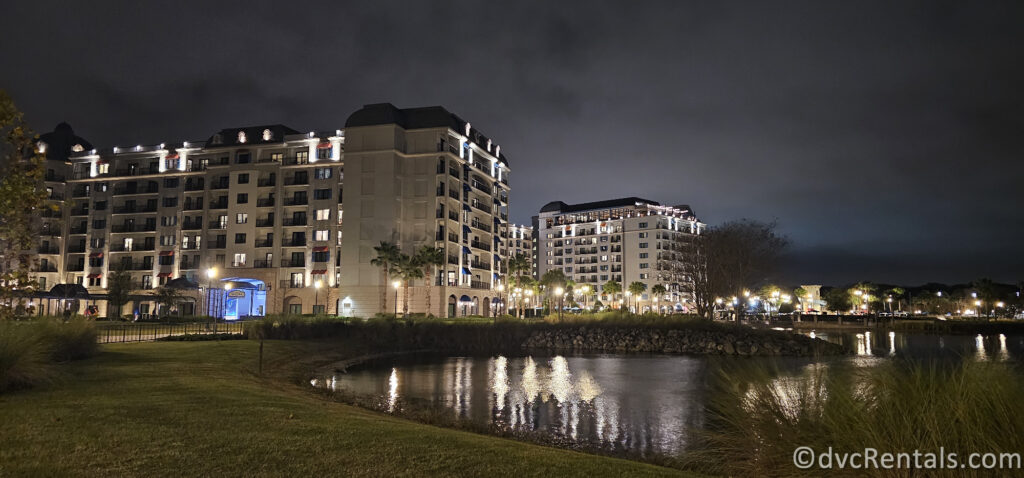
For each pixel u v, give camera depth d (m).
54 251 95.62
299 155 90.06
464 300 89.69
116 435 9.82
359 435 10.44
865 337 79.12
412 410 20.80
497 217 105.88
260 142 90.88
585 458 9.72
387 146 85.12
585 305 174.50
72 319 24.16
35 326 20.19
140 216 95.56
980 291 126.25
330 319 51.84
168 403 13.09
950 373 7.12
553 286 114.69
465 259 91.19
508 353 52.06
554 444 16.53
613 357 48.50
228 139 93.38
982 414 6.45
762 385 8.83
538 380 32.50
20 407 11.98
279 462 8.47
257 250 88.12
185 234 92.00
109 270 94.31
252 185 89.62
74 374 17.72
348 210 84.81
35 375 14.82
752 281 69.62
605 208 187.62
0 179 14.08
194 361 24.20
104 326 49.09
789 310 149.62
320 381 29.94
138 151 96.06
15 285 14.52
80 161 98.81
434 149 87.00
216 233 90.69
